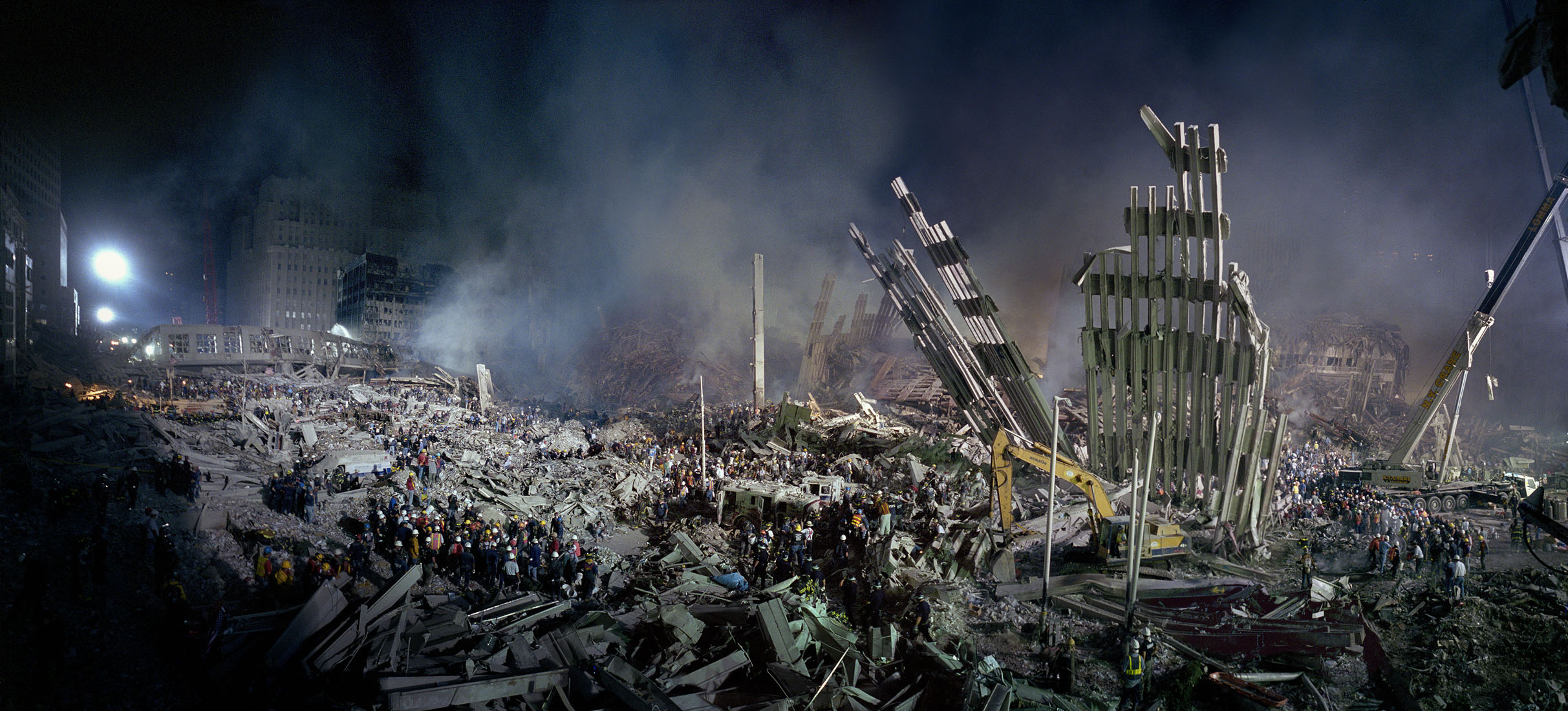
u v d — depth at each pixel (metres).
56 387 61.62
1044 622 28.12
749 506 44.59
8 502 29.84
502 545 31.69
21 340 62.56
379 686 20.62
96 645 22.25
